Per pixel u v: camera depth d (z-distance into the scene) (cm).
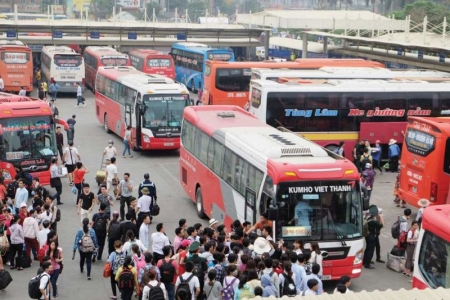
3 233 2155
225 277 1658
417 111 3700
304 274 1745
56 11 16700
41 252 2025
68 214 2820
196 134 2842
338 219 2025
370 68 4428
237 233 1961
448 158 2684
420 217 2344
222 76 5059
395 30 6431
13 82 5991
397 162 3644
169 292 1803
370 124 3656
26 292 2038
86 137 4434
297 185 2003
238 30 7538
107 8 16850
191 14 16938
